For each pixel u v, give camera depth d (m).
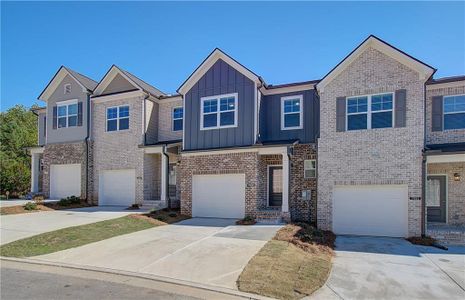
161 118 21.34
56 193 22.28
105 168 20.92
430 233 12.80
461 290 7.34
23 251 9.88
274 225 14.23
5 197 23.91
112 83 21.48
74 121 22.06
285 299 6.55
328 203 14.55
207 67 17.70
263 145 15.63
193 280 7.47
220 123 17.19
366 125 14.24
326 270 8.51
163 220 15.46
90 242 10.94
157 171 20.80
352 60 14.59
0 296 6.40
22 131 38.09
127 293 6.65
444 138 14.64
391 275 8.34
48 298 6.31
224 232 12.62
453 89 14.66
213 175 17.02
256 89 16.62
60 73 22.55
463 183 14.43
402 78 13.80
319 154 14.84
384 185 13.81
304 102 17.05
